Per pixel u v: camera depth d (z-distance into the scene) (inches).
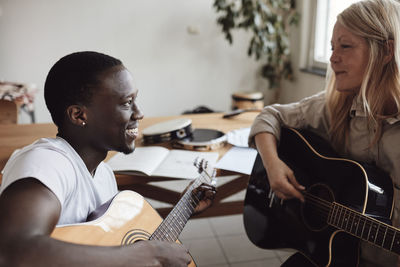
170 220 40.6
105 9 148.5
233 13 140.5
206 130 69.6
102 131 33.5
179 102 167.2
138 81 160.4
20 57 147.0
